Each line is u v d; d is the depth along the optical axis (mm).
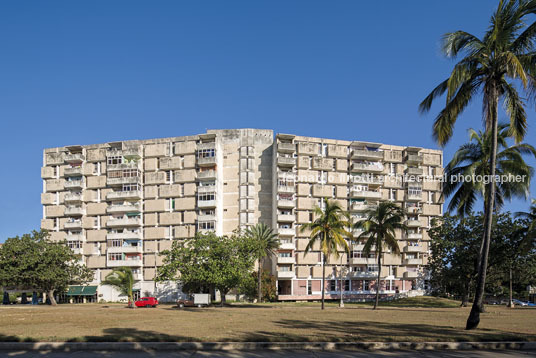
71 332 16906
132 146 83062
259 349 13266
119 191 78812
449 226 52688
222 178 82250
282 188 77688
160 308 47844
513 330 18203
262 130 84438
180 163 79562
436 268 54625
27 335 15508
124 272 52594
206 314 32125
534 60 19406
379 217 45250
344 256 79000
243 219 79438
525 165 30938
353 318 26688
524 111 21219
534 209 44344
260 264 65500
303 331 17328
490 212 20062
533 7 19094
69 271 64438
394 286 79938
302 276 76188
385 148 86000
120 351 12969
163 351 12945
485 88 20766
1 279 59000
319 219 47438
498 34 19672
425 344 13625
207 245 51969
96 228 80562
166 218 77375
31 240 63031
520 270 49938
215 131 84625
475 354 12766
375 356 12312
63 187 83125
